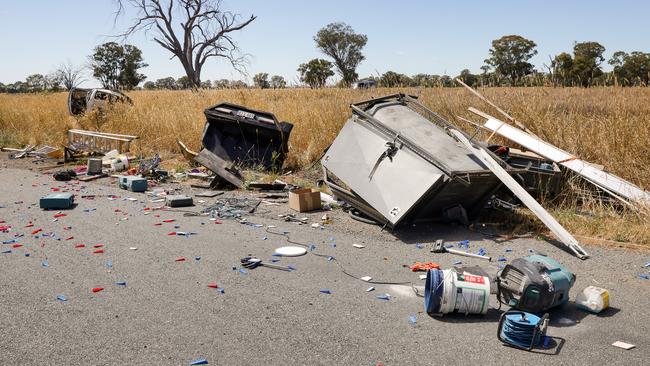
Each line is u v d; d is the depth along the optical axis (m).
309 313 4.61
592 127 9.49
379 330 4.29
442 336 4.18
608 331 4.25
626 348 3.96
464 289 4.43
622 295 4.96
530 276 4.39
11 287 5.22
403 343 4.07
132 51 77.56
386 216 6.98
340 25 69.75
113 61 77.12
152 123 15.78
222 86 20.11
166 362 3.80
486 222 7.57
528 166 8.34
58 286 5.24
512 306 4.55
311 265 5.84
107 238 6.87
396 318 4.52
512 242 6.61
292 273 5.59
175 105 18.22
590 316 4.55
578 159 8.38
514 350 3.96
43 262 5.93
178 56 57.41
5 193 9.72
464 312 4.49
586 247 6.33
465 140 7.51
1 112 19.98
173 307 4.74
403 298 4.95
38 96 28.59
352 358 3.85
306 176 11.27
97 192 9.82
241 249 6.41
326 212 8.21
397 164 7.23
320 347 4.01
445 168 6.73
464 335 4.20
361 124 8.11
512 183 6.90
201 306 4.76
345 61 70.56
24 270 5.70
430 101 12.46
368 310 4.68
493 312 4.63
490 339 4.14
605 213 7.69
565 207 8.12
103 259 6.05
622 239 6.51
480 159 7.20
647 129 8.94
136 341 4.11
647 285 5.18
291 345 4.04
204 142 12.10
